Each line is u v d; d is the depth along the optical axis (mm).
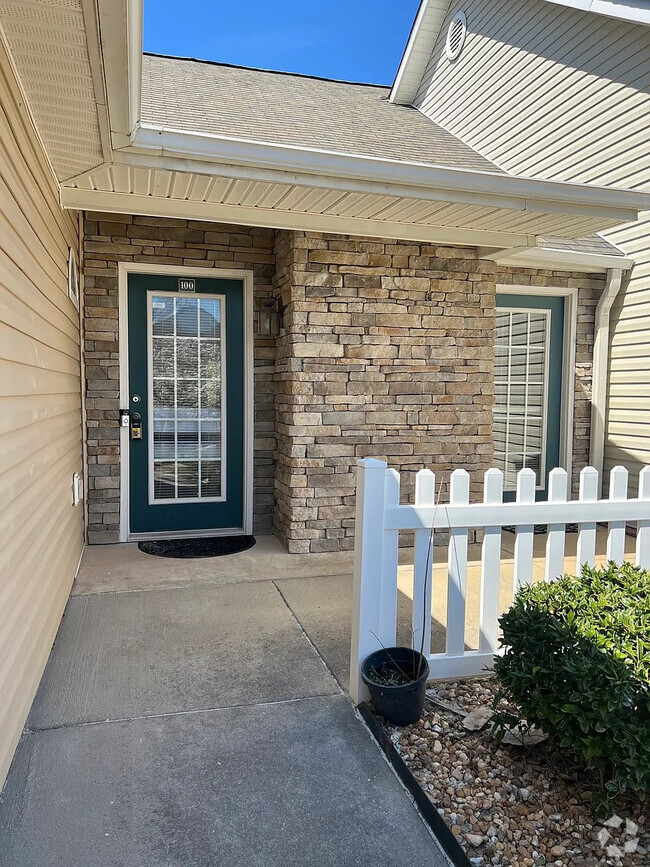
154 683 2713
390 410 4828
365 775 2123
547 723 1990
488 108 6738
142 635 3209
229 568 4352
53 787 2016
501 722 2129
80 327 4527
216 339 5121
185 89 5098
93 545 4859
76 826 1853
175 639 3170
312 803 1981
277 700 2594
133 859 1739
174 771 2117
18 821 1863
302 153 3213
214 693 2639
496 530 2721
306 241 4523
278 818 1912
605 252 5613
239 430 5223
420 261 4816
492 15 6574
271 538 5121
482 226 4312
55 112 2438
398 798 2016
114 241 4699
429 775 2090
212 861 1743
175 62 6211
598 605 2160
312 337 4609
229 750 2240
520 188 3674
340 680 2773
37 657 2576
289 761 2188
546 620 2080
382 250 4711
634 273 5609
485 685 2705
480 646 2760
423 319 4855
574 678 1863
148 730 2352
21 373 2197
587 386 5949
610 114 5387
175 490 5129
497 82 6582
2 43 1894
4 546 1926
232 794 2012
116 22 1792
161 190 3514
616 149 5359
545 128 6055
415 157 4488
